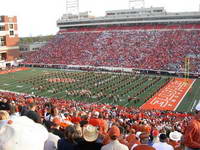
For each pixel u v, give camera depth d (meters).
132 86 52.12
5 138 4.09
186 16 82.69
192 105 39.97
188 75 59.94
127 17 91.88
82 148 6.15
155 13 89.38
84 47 86.19
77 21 101.88
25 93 49.06
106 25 97.12
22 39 163.12
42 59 84.31
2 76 66.88
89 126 6.56
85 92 47.19
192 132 5.48
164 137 7.87
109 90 49.56
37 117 6.66
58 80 59.50
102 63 74.19
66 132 6.25
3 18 90.81
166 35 79.94
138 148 5.59
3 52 91.19
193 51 69.19
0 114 6.27
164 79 58.41
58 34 100.75
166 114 32.12
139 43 79.75
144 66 67.75
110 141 6.36
